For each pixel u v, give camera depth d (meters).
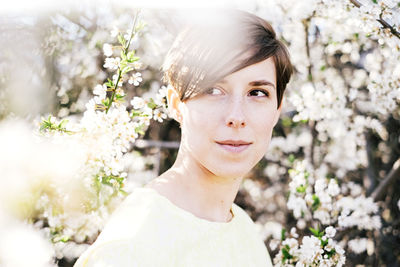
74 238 2.49
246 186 4.30
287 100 3.73
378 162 3.78
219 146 0.95
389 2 1.73
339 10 2.29
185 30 1.02
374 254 3.29
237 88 0.95
